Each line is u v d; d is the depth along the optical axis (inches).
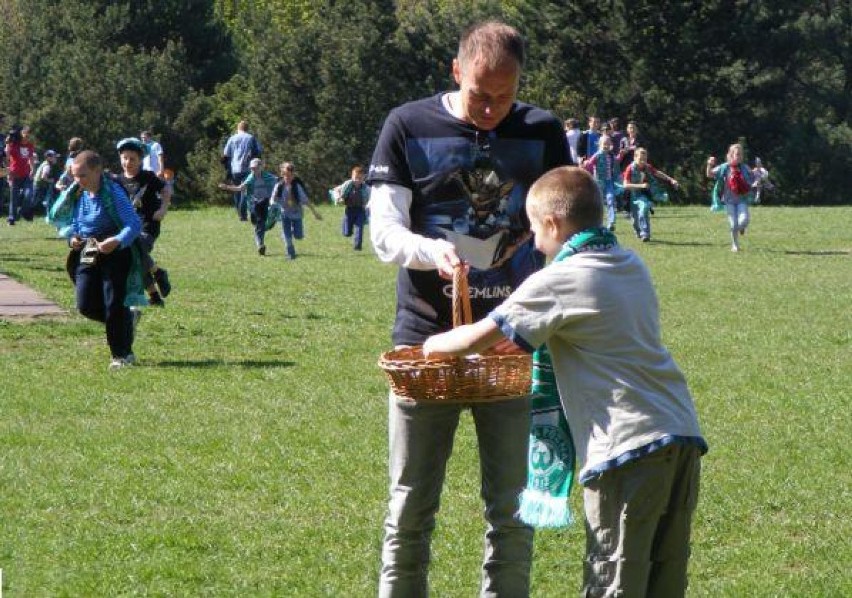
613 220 1093.8
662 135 1878.7
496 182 204.5
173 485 304.2
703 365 470.3
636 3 1824.6
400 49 1903.3
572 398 183.3
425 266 197.9
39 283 685.3
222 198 1825.8
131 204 444.8
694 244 973.2
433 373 193.9
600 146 1093.8
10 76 1945.1
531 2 1893.5
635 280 184.5
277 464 325.1
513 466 202.1
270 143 1911.9
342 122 1902.1
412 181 205.2
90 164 434.3
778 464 331.3
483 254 205.2
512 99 201.9
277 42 1919.3
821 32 1966.0
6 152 1240.2
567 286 181.0
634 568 179.9
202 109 1930.4
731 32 1854.1
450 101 208.8
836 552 265.0
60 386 417.1
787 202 1921.8
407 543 204.8
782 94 1913.1
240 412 383.6
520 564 204.8
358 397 407.8
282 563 254.2
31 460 324.2
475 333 184.1
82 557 253.9
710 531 278.1
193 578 244.5
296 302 638.5
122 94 1889.8
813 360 482.9
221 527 274.5
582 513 288.7
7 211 1437.0
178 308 608.1
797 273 775.7
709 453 342.0
